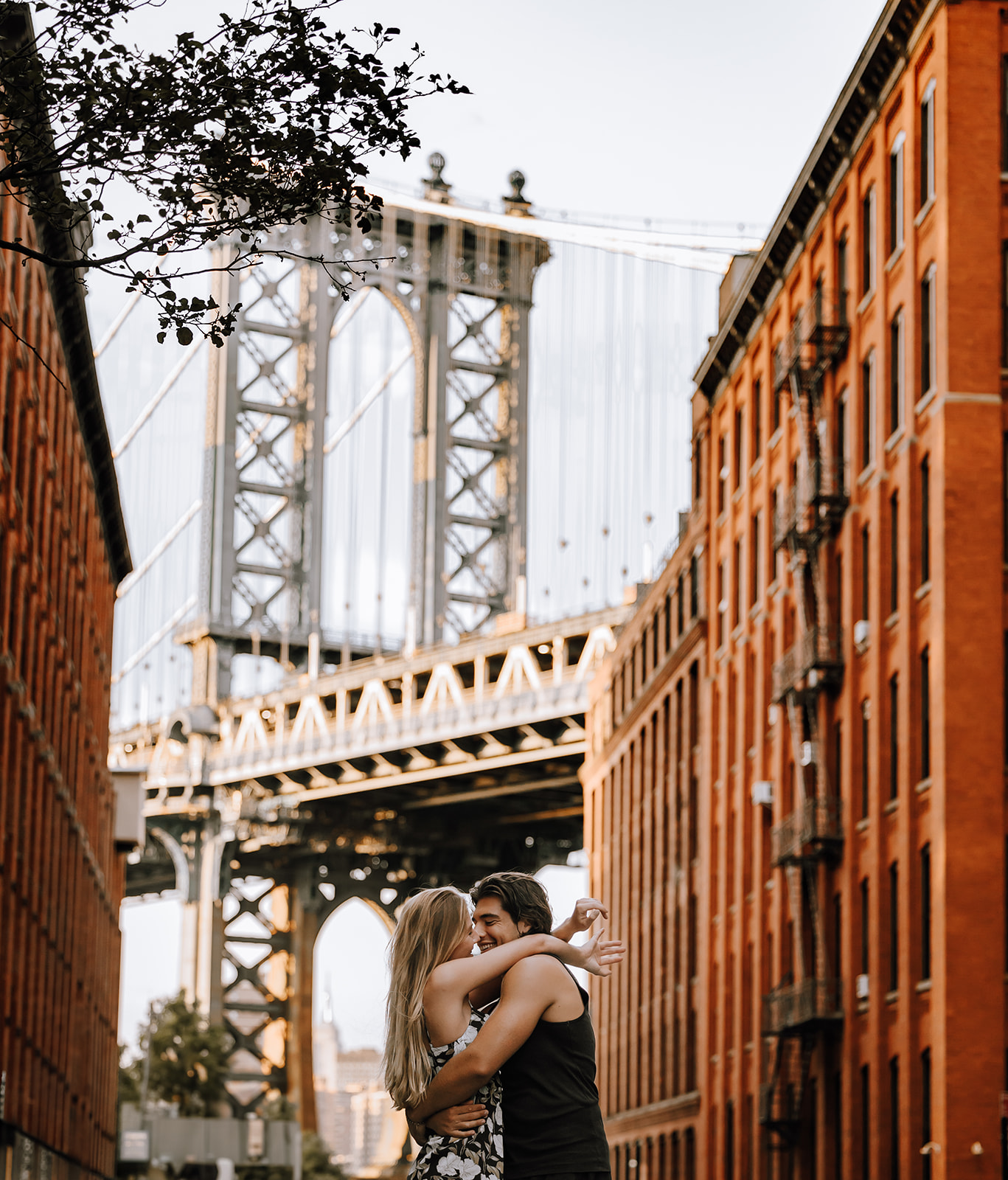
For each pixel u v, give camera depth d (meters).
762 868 52.56
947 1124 34.84
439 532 128.62
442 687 107.31
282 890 130.62
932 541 38.12
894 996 39.25
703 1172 58.62
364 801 121.75
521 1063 6.33
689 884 65.12
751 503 56.44
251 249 13.26
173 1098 111.62
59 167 12.66
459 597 129.12
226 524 126.44
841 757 44.53
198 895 127.00
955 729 36.56
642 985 73.56
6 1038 44.22
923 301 40.06
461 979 6.32
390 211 128.88
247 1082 132.38
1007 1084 35.06
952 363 37.88
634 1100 73.62
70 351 57.62
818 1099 44.38
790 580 50.78
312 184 12.80
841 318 45.97
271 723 123.88
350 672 114.19
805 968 44.62
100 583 72.75
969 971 35.50
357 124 12.92
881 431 42.19
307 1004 127.56
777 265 52.41
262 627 127.75
